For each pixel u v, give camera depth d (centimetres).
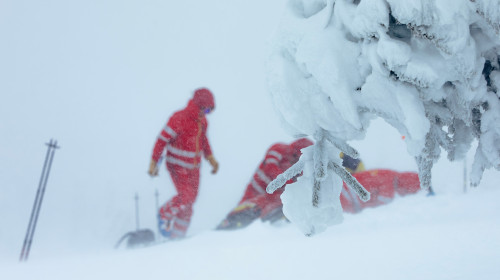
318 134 164
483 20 145
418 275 167
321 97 159
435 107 156
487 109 161
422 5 140
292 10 167
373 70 149
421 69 143
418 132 147
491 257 181
